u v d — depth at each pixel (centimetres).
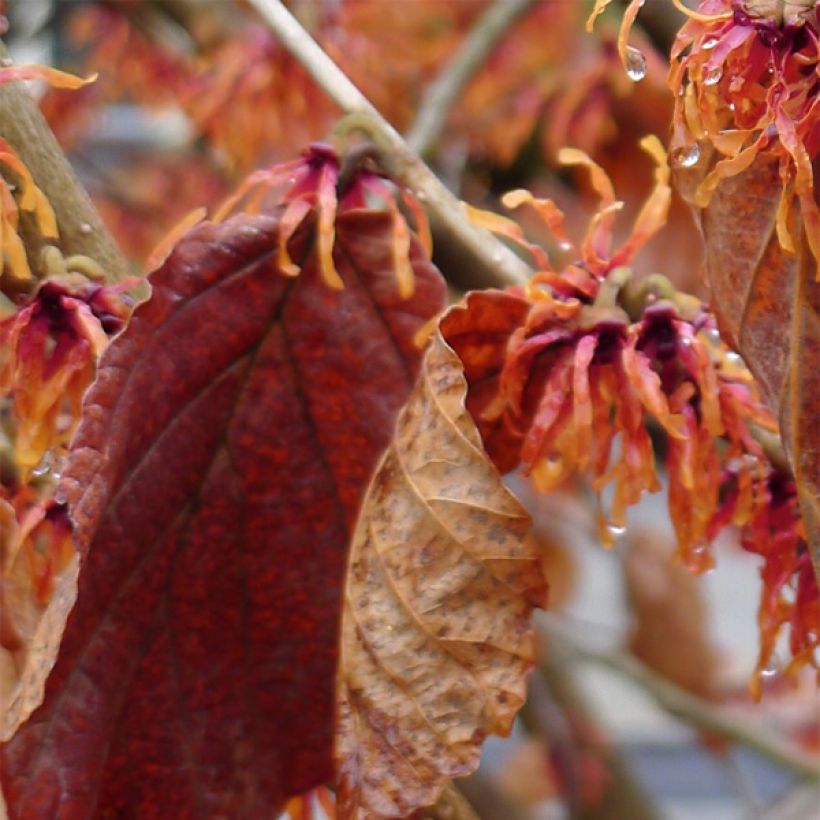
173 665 42
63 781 41
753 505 43
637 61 41
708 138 41
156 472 42
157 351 42
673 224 83
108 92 100
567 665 119
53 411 43
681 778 179
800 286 41
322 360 43
